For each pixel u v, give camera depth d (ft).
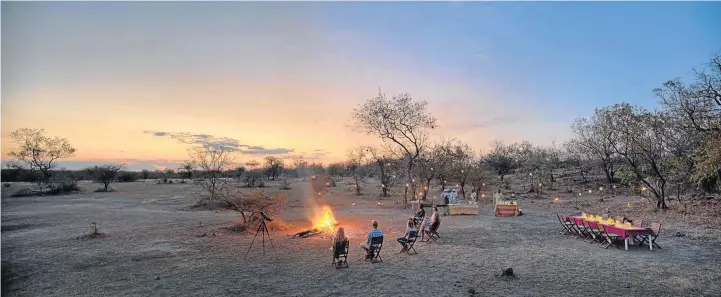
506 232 50.34
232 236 48.78
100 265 34.35
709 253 35.94
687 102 59.57
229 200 59.57
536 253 37.37
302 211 81.46
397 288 27.12
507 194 114.11
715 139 51.70
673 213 60.18
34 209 85.15
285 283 28.58
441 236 47.75
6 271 32.40
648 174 79.87
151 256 37.63
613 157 113.29
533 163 148.66
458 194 124.16
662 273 29.78
